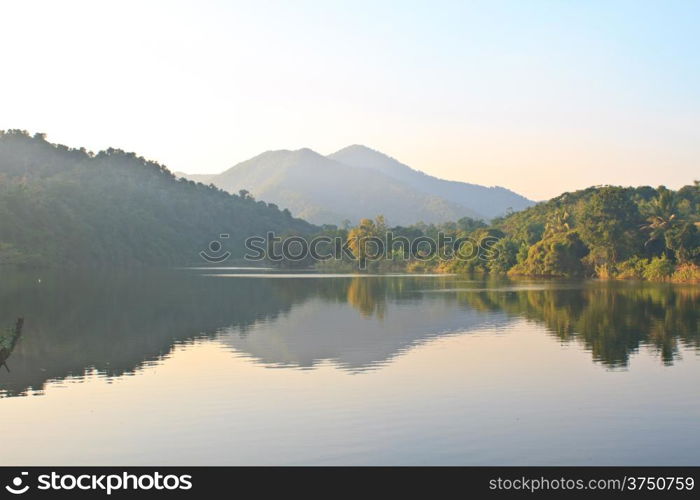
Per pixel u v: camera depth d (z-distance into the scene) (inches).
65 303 2320.4
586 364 1146.0
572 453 707.4
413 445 730.8
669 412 843.4
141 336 1517.0
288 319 1866.4
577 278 4109.3
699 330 1549.0
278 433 770.8
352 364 1162.6
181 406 882.1
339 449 722.2
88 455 714.2
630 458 693.9
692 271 3472.0
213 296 2699.3
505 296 2615.7
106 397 932.6
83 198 6604.3
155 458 704.4
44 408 877.2
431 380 1026.1
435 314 1973.4
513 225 6505.9
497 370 1098.7
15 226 5196.9
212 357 1238.3
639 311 1961.1
